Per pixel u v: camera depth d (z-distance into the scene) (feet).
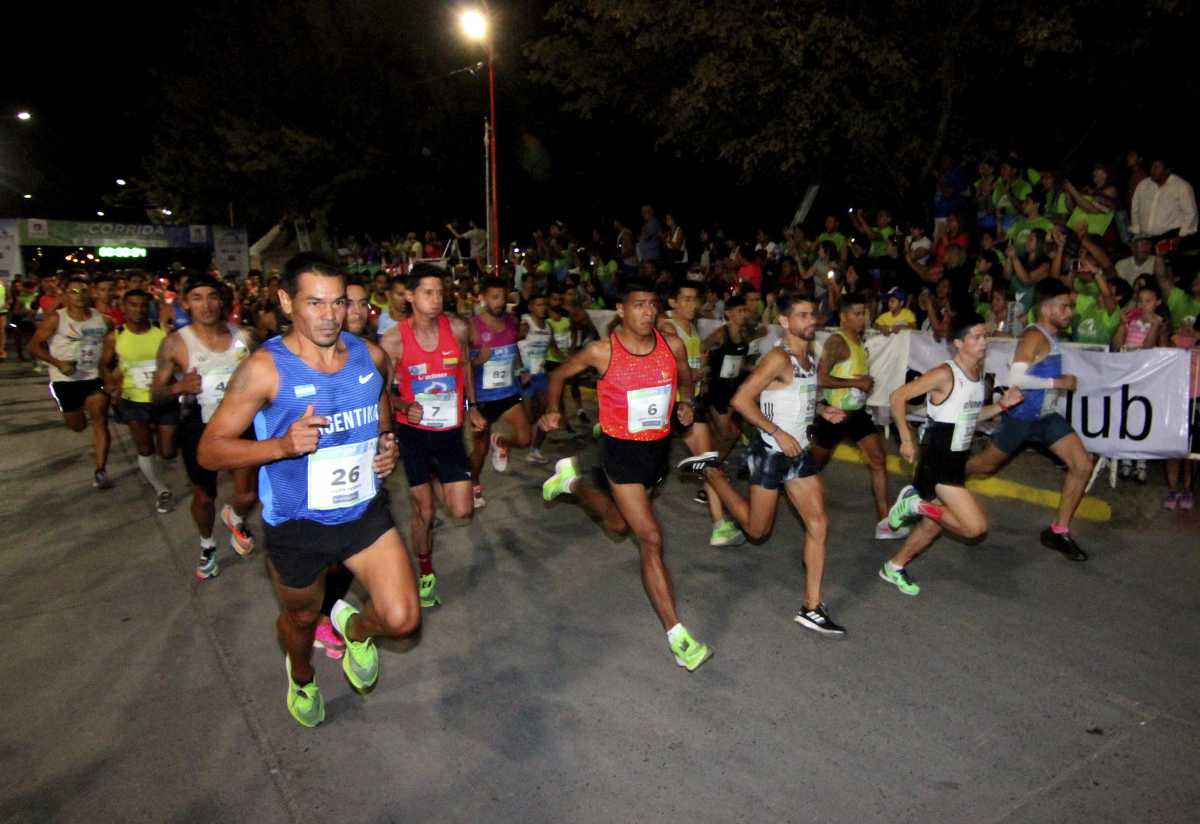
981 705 13.00
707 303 39.96
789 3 37.81
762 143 41.75
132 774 11.73
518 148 78.13
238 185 102.73
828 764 11.59
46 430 37.37
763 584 17.87
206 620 16.75
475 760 11.88
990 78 43.86
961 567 18.52
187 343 18.06
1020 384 18.20
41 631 16.40
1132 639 15.07
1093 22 39.01
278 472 10.85
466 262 67.82
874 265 39.60
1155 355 21.56
